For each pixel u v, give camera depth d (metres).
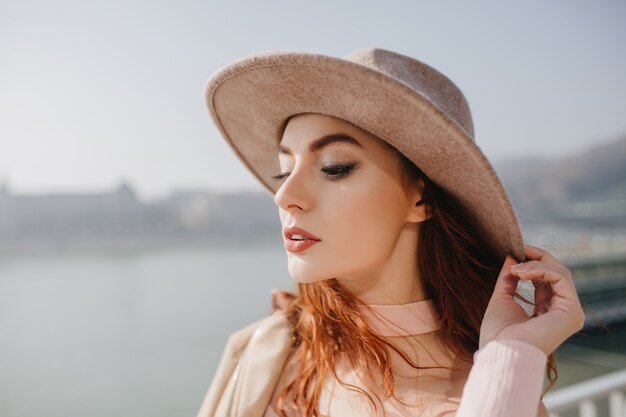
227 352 0.99
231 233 62.09
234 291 43.66
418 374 0.79
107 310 39.97
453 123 0.59
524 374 0.58
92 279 50.69
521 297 0.79
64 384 23.38
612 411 1.62
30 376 25.12
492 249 0.86
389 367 0.77
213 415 0.90
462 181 0.74
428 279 0.85
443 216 0.83
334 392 0.80
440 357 0.82
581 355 10.94
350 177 0.71
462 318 0.86
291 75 0.69
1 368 26.70
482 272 0.88
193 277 50.31
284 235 0.74
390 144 0.73
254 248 62.06
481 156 0.61
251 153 1.05
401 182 0.76
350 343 0.83
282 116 0.83
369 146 0.72
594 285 15.34
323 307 0.87
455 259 0.86
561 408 1.50
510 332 0.62
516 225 0.70
